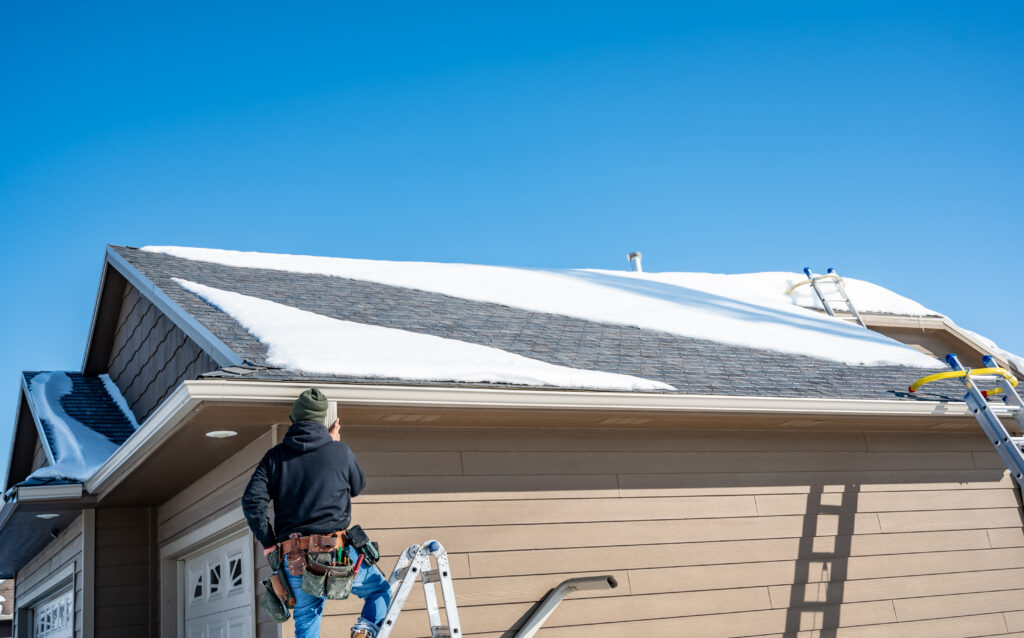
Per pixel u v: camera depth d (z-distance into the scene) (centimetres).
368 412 571
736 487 743
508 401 594
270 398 514
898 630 761
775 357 905
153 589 830
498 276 1236
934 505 830
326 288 959
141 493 772
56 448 855
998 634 803
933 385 892
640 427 714
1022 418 797
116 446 873
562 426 682
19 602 1222
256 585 613
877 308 1531
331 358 580
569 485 672
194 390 493
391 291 1000
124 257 973
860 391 794
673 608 675
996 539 847
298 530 409
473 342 751
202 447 618
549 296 1105
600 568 659
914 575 789
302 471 421
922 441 857
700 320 1055
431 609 450
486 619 604
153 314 938
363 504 591
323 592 394
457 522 618
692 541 703
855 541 775
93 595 806
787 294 1564
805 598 732
